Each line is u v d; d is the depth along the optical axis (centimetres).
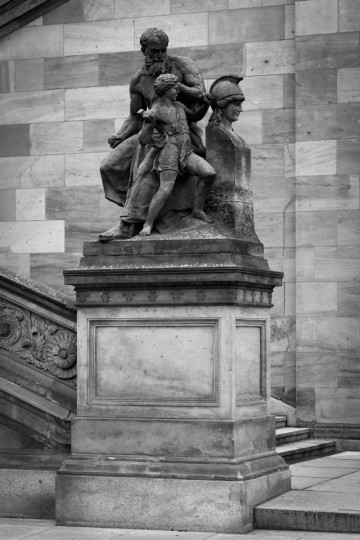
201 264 1099
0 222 1773
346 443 1558
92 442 1125
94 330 1139
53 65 1762
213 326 1098
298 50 1634
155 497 1084
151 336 1120
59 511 1114
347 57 1612
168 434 1099
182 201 1155
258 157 1659
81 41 1752
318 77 1622
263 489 1102
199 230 1127
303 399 1594
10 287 1233
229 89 1162
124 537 1039
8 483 1167
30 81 1772
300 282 1608
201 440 1088
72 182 1747
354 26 1612
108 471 1104
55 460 1167
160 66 1185
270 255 1645
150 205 1141
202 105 1170
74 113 1752
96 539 1030
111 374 1130
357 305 1583
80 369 1139
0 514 1169
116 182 1203
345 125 1608
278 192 1648
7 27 1775
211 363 1098
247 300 1120
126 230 1153
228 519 1059
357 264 1587
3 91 1783
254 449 1127
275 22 1670
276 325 1631
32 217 1761
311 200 1612
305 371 1596
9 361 1231
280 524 1069
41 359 1222
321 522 1057
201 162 1132
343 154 1605
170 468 1087
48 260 1750
